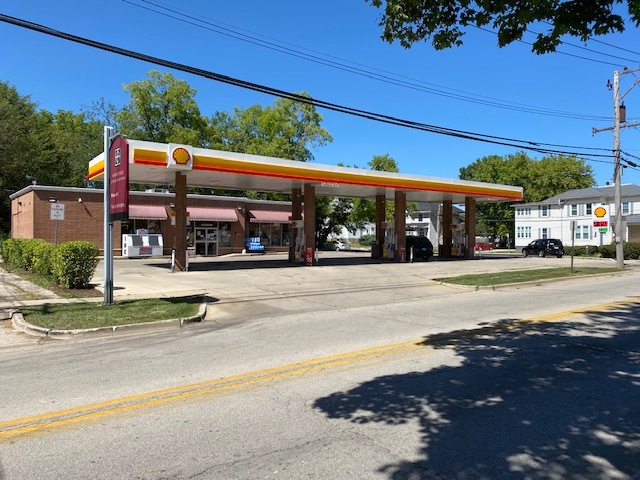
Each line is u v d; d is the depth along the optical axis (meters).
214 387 5.85
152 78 45.69
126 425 4.65
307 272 22.02
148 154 19.34
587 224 55.66
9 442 4.27
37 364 7.07
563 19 6.32
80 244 15.32
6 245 26.25
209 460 3.90
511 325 9.88
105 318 10.30
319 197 50.19
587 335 8.82
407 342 8.32
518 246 63.06
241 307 13.00
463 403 5.23
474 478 3.62
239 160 21.84
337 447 4.14
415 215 86.50
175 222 21.70
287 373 6.45
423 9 6.84
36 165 44.69
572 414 4.92
